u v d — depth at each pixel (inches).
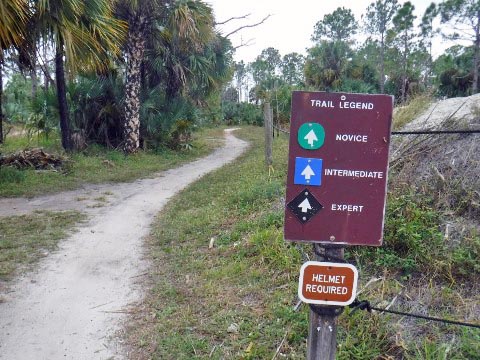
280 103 788.6
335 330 88.0
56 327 146.3
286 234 85.3
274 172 341.7
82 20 329.4
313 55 1125.1
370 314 126.3
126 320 150.0
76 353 131.8
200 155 648.4
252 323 140.0
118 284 179.9
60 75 496.7
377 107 81.8
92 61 343.9
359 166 83.0
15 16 281.0
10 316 153.6
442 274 145.3
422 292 139.2
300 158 83.3
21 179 376.5
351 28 1651.1
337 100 82.0
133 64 545.3
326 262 84.6
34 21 303.4
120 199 339.3
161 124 610.9
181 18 492.1
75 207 310.7
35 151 439.5
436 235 155.9
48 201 327.3
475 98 268.5
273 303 148.8
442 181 177.8
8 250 218.2
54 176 407.5
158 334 139.3
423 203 174.1
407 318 127.6
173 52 612.4
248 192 283.1
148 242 233.1
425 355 111.9
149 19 533.6
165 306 157.5
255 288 162.2
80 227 260.2
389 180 190.4
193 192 350.9
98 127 586.2
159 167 505.0
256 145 806.5
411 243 154.2
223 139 973.8
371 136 82.4
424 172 189.2
